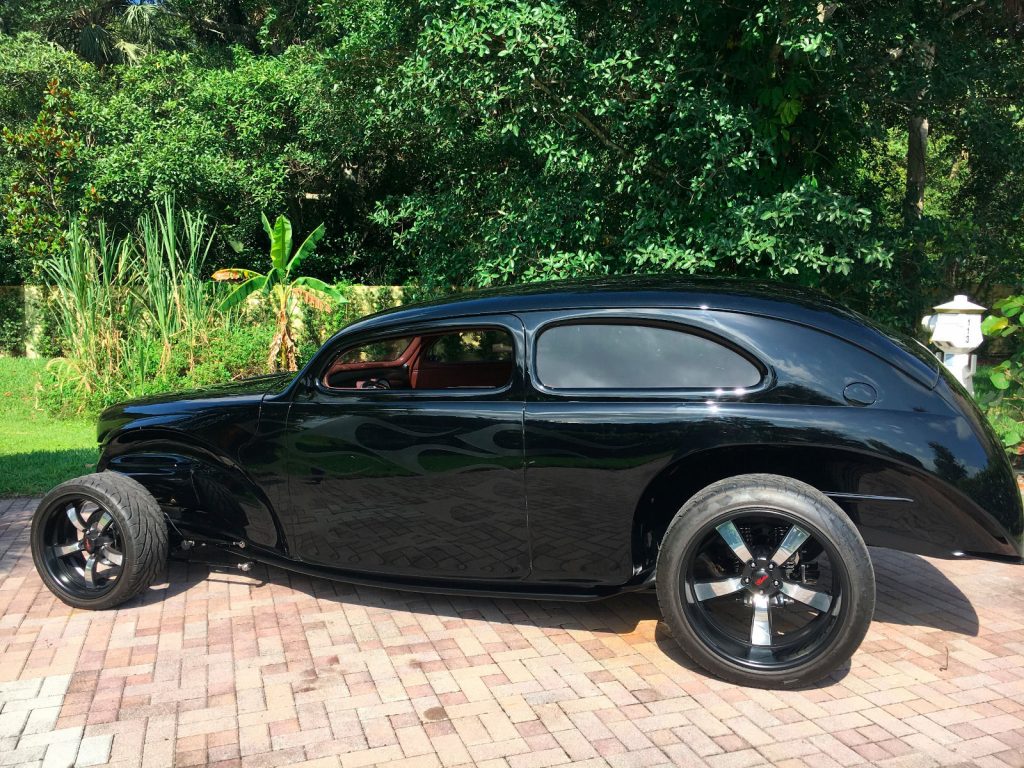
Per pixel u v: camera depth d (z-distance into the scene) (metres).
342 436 3.93
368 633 3.93
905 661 3.56
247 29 24.72
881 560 4.96
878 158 13.91
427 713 3.16
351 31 13.90
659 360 3.51
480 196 11.64
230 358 10.86
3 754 2.89
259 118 17.38
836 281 10.06
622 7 9.47
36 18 24.25
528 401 3.63
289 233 12.96
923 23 10.20
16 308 18.53
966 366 6.50
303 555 4.18
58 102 17.23
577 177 10.00
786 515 3.16
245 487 4.27
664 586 3.36
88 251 11.19
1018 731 2.97
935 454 3.13
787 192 8.72
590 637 3.86
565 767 2.78
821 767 2.75
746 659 3.30
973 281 14.76
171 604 4.32
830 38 8.38
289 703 3.25
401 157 18.91
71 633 3.95
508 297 3.87
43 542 4.29
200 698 3.29
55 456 7.96
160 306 10.95
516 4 8.73
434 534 3.81
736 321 3.45
